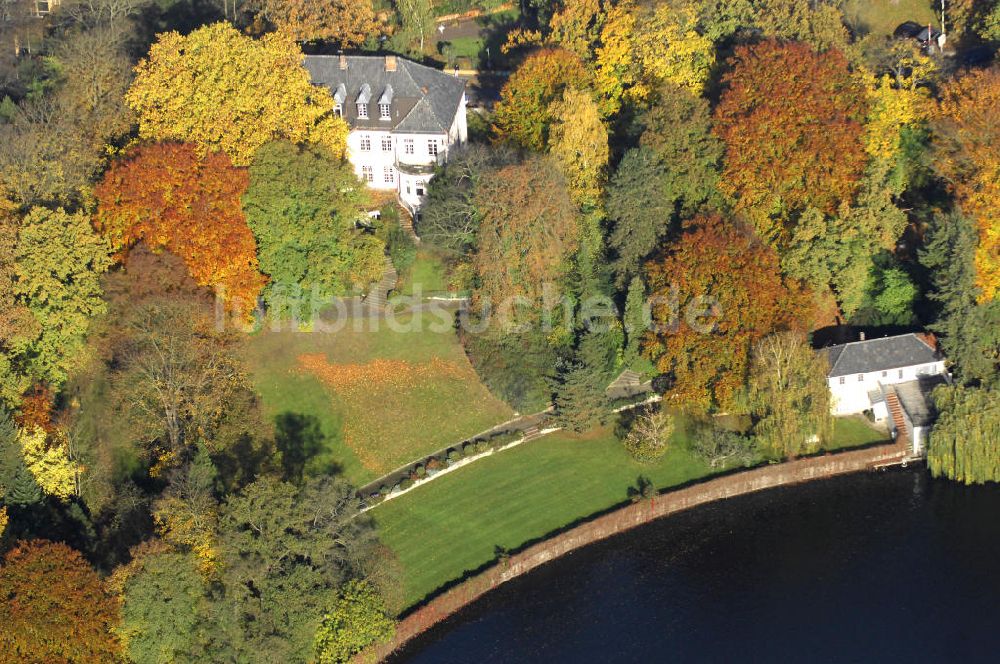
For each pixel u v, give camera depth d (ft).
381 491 473.26
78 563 394.52
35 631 379.76
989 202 530.27
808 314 520.01
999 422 493.36
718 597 444.14
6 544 406.62
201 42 533.14
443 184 548.31
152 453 455.22
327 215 515.09
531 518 472.44
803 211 539.70
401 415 501.97
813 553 463.01
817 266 531.50
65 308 459.73
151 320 464.24
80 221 469.16
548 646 425.28
